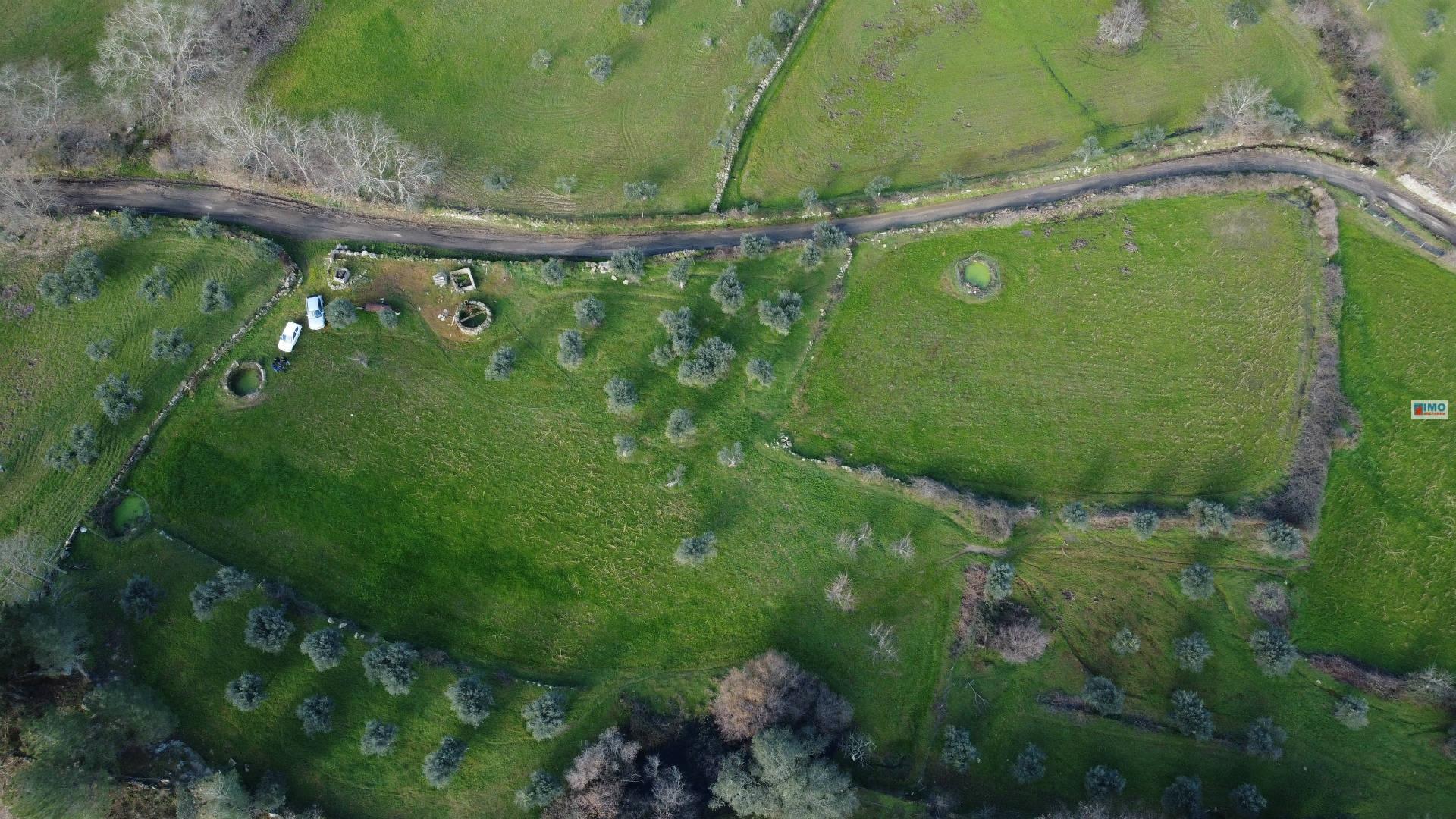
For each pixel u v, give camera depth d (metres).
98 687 69.56
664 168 96.12
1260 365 88.12
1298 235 93.38
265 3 99.25
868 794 74.56
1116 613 80.25
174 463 80.56
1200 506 81.62
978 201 96.00
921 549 81.88
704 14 103.81
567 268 90.12
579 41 101.75
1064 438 85.94
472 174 94.62
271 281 87.50
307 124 95.62
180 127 93.06
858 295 90.81
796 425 85.94
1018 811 75.06
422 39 100.38
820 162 97.00
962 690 77.81
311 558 79.06
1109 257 92.81
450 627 78.19
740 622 79.38
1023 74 101.94
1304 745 76.19
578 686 77.12
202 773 71.25
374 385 85.12
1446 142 92.12
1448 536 82.25
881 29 103.69
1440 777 74.62
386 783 73.44
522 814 73.19
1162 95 100.94
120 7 97.62
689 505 82.75
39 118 89.75
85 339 83.81
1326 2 104.06
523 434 84.56
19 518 77.31
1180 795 73.12
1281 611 79.62
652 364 87.38
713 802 72.81
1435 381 87.56
